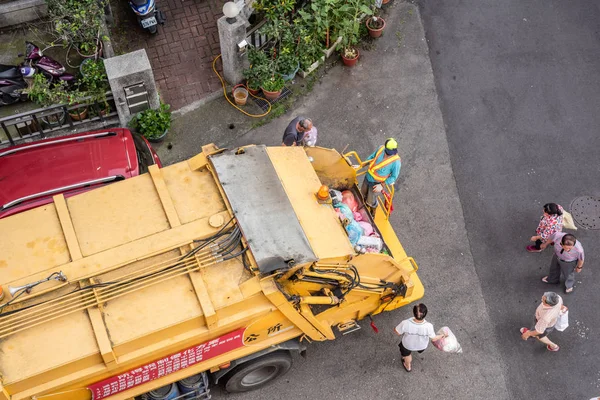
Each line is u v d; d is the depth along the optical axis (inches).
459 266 387.9
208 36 466.6
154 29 454.6
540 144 441.4
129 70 385.1
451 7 509.0
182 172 289.6
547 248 397.1
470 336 363.9
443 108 454.9
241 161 289.0
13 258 262.1
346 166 334.3
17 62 443.5
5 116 420.2
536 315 338.0
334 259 276.5
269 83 427.5
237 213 271.6
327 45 458.0
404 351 333.7
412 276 352.2
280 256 262.2
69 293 252.4
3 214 324.5
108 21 459.2
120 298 255.3
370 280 305.0
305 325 298.4
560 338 364.8
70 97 387.5
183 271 259.9
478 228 403.2
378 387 343.9
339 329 330.0
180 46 460.1
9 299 250.5
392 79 465.7
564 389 349.7
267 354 307.9
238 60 427.5
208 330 263.3
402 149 433.4
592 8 515.8
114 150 353.1
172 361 273.7
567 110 459.2
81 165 344.2
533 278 386.0
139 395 291.6
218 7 481.4
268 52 445.4
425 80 467.5
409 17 499.8
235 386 322.0
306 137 371.9
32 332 246.5
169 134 423.2
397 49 481.4
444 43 487.8
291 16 450.0
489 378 351.3
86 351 245.9
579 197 418.9
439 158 430.9
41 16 461.7
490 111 455.5
